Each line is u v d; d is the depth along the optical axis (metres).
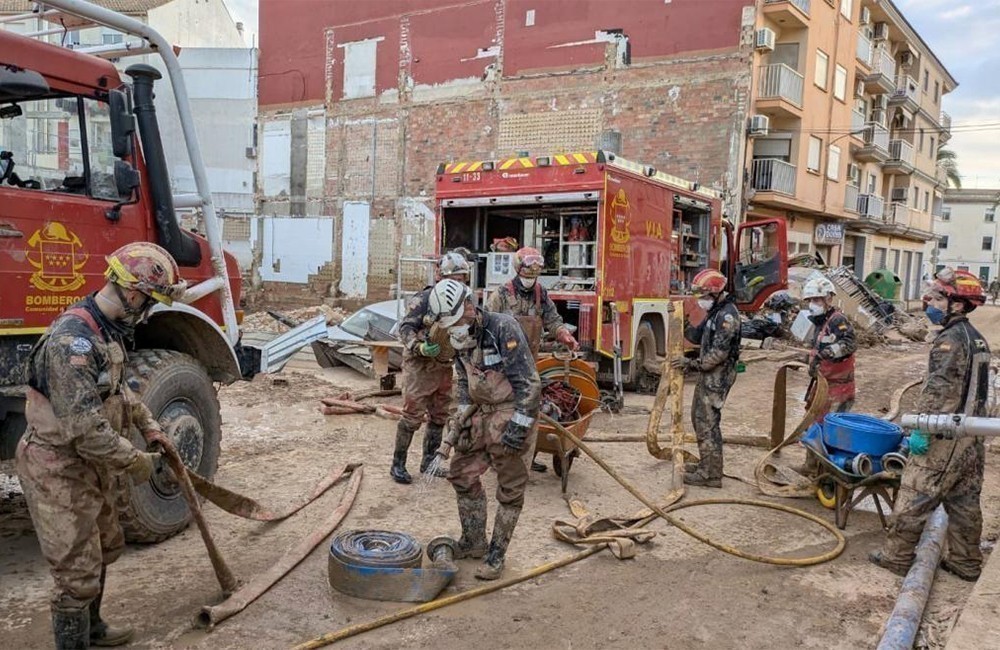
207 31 29.66
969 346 4.14
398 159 23.39
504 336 4.06
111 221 4.41
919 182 39.06
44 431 3.01
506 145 21.69
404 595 3.92
